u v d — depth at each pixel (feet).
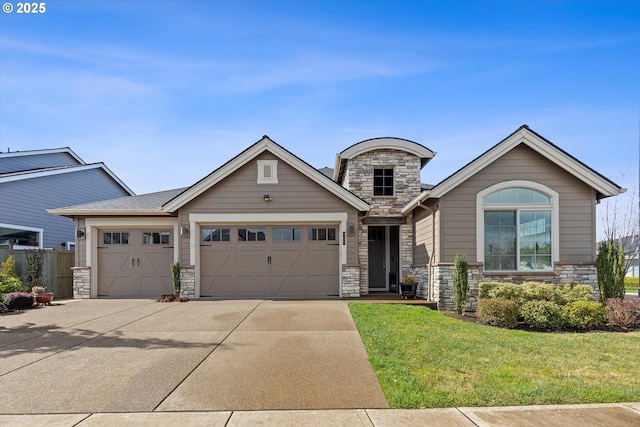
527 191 39.34
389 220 49.01
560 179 39.29
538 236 39.17
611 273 36.68
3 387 16.85
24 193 57.31
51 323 29.45
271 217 43.01
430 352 21.74
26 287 45.27
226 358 20.67
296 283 43.55
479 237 38.81
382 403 15.37
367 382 17.42
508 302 31.14
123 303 39.29
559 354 22.26
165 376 18.07
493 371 18.97
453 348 22.67
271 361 20.17
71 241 66.23
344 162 51.21
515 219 39.40
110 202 47.88
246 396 15.96
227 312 33.09
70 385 17.03
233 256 43.62
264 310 33.88
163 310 34.53
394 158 49.70
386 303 38.17
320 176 42.57
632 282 78.43
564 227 39.11
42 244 59.93
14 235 55.77
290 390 16.56
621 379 18.31
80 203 68.08
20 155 62.28
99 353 21.62
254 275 43.55
